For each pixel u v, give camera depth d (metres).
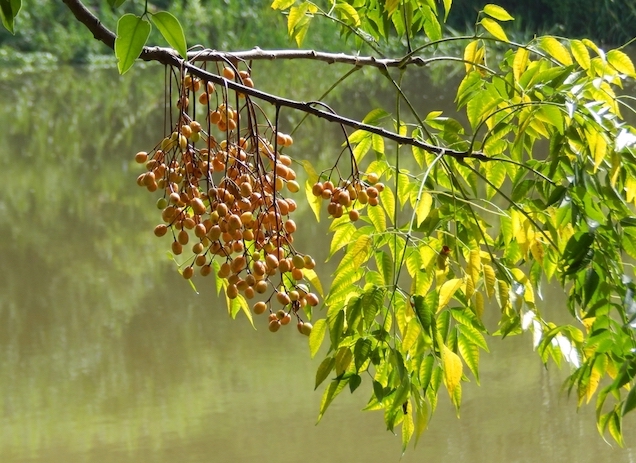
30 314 6.31
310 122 11.35
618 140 1.96
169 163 1.92
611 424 2.13
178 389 5.21
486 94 2.59
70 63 18.02
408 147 9.37
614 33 15.74
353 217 2.12
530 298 2.35
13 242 7.72
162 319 6.16
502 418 4.78
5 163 10.35
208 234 1.86
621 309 2.10
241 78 2.20
